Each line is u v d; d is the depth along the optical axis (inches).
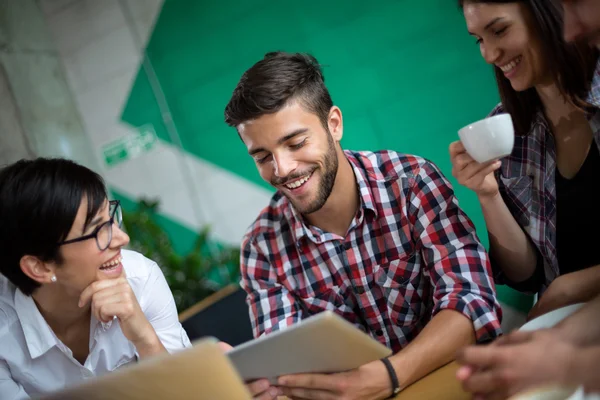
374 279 66.0
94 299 57.3
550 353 33.7
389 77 188.9
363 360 46.9
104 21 208.4
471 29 56.9
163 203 211.8
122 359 63.7
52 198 52.7
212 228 208.2
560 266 62.7
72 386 35.6
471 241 61.5
